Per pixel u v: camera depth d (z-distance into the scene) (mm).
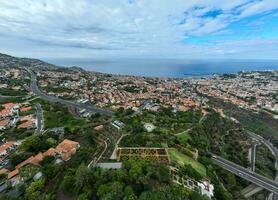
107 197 64750
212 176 105938
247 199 106562
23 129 148625
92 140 125312
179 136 145250
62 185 75688
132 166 83500
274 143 194875
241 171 125062
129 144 118500
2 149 118250
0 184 86875
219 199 91375
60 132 140750
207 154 135250
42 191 76000
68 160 100188
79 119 172500
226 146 171125
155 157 104688
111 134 137500
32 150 112188
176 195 72250
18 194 79000
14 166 101438
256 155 169125
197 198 75375
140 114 186750
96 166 89188
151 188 73312
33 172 89250
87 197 69188
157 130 142375
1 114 177000
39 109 195750
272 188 110312
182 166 100188
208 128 184250
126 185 74688
